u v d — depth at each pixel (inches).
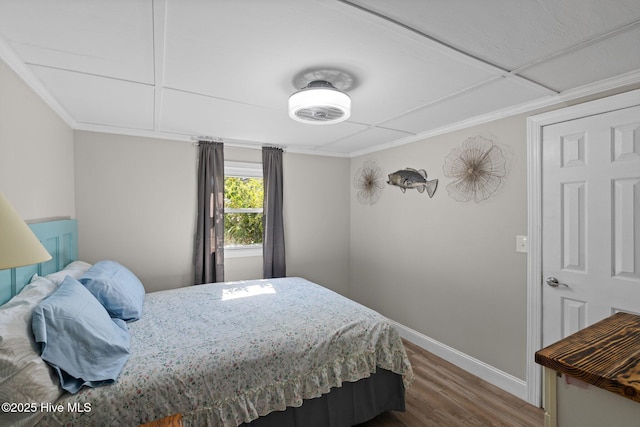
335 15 48.6
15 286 59.9
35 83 71.3
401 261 133.3
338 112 74.2
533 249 87.1
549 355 29.0
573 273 79.6
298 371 68.7
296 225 152.4
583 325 77.9
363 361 75.7
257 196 147.6
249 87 76.9
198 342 67.3
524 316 90.0
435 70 67.6
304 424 70.2
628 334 33.2
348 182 165.6
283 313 85.3
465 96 82.8
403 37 54.8
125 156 116.3
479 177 101.3
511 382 92.5
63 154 96.0
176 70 67.7
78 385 50.6
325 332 75.5
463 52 60.0
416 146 125.5
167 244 123.7
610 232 73.4
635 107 69.0
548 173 84.2
